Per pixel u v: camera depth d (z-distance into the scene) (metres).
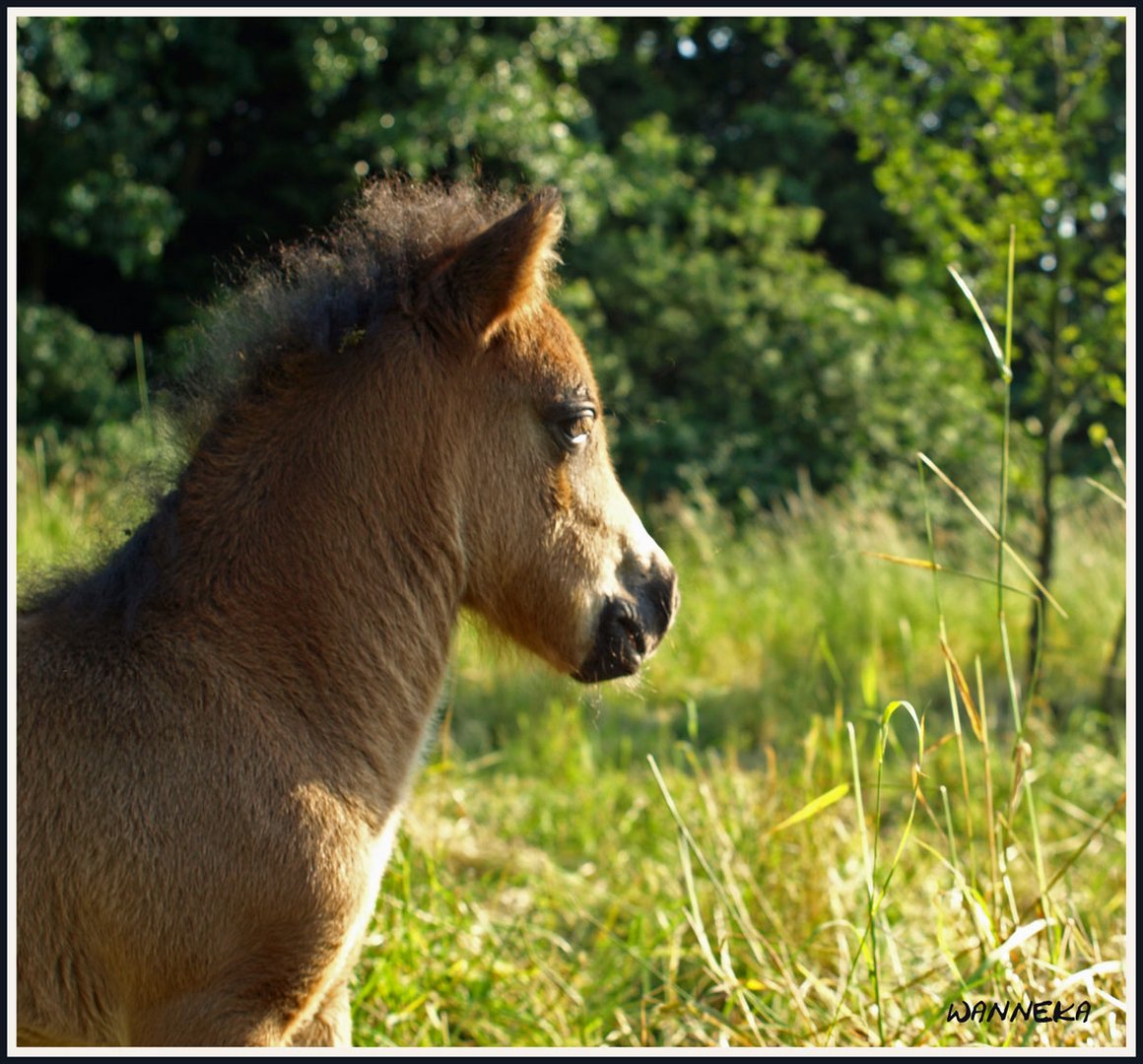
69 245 12.12
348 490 2.56
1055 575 8.35
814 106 15.22
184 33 11.02
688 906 3.92
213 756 2.30
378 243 2.70
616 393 12.26
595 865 4.70
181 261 12.71
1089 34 7.48
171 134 12.10
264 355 2.62
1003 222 7.20
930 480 12.11
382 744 2.54
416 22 11.05
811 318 13.16
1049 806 5.14
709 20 15.38
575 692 3.03
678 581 2.96
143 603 2.43
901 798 5.26
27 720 2.29
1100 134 10.14
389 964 3.38
